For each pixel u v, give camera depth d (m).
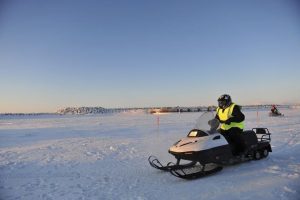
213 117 6.64
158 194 5.10
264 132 7.71
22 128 22.48
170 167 6.30
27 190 5.61
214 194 4.97
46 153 9.79
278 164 6.93
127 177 6.33
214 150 6.16
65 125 25.27
